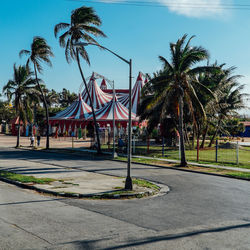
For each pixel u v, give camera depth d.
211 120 38.66
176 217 8.91
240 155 31.17
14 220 8.19
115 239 6.80
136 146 39.62
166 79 22.36
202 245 6.50
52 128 73.12
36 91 37.72
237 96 39.69
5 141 52.88
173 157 28.00
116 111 38.44
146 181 15.77
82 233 7.18
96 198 11.88
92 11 27.88
